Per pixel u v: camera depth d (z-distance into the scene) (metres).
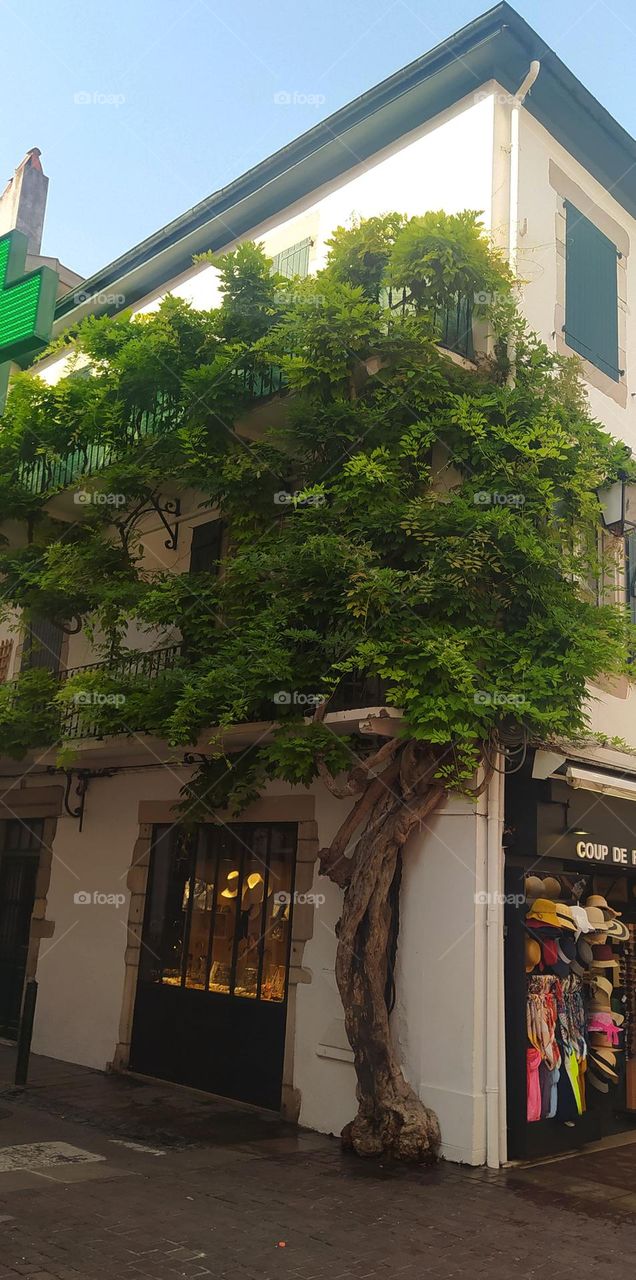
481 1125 7.21
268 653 7.75
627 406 10.90
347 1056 7.96
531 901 8.03
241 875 9.67
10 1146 7.20
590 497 8.43
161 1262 4.96
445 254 8.47
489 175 9.49
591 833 8.41
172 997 9.96
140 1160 6.98
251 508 9.08
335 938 8.41
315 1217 5.84
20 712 10.52
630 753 9.16
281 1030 8.77
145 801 10.93
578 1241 5.66
